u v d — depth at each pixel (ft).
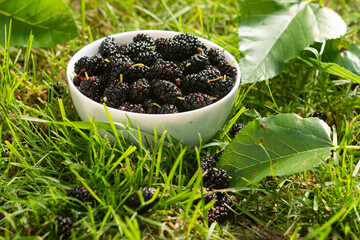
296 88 2.58
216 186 2.10
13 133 2.14
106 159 2.17
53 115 2.27
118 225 1.93
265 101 2.52
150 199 2.00
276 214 2.11
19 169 2.16
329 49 2.56
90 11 2.94
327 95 2.48
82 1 2.65
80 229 1.97
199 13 2.67
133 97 2.16
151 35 2.42
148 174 2.07
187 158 2.20
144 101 2.18
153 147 2.16
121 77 2.16
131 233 1.94
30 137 2.22
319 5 2.58
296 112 2.49
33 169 2.11
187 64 2.23
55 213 2.01
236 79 2.25
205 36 2.74
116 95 2.14
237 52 2.59
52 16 2.57
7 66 2.30
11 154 2.11
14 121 2.30
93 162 2.12
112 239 1.98
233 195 2.10
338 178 2.12
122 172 2.08
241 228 2.08
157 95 2.16
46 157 2.18
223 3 3.01
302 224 2.05
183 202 2.03
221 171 2.11
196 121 2.13
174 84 2.17
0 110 2.25
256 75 2.45
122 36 2.40
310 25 2.53
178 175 2.11
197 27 2.90
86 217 1.98
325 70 2.44
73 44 2.58
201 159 2.13
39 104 2.43
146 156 2.05
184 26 2.76
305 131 2.15
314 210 2.08
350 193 2.06
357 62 2.53
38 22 2.57
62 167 2.18
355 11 3.05
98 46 2.36
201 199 2.00
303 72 2.64
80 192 2.02
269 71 2.46
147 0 3.05
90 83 2.18
